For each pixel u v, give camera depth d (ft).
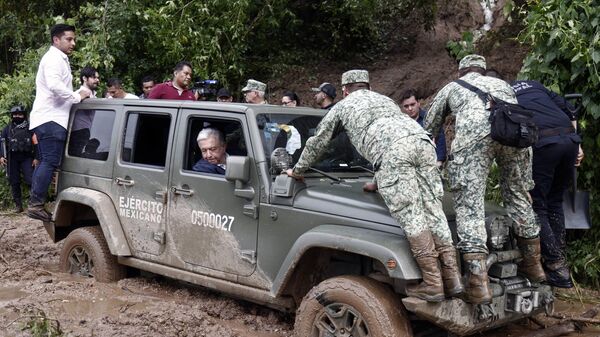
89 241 20.48
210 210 17.10
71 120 21.72
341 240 14.23
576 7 20.16
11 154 35.06
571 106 18.48
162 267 18.34
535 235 15.57
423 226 13.51
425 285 13.35
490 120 14.69
